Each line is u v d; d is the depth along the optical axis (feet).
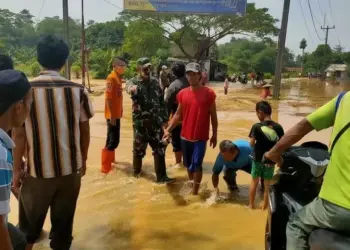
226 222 15.87
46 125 10.66
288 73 258.16
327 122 8.58
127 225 15.37
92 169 22.15
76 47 242.37
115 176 21.12
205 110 18.06
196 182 18.66
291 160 10.41
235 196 18.80
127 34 137.90
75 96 11.00
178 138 22.62
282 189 10.92
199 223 15.74
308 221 8.27
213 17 124.98
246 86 124.67
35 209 11.31
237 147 18.10
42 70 11.05
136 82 20.18
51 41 10.89
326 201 7.81
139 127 20.24
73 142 11.10
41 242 13.76
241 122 40.75
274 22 127.24
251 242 14.21
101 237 14.29
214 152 26.63
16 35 308.19
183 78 22.09
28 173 11.01
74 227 15.03
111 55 156.56
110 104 20.97
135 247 13.60
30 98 7.89
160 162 20.13
